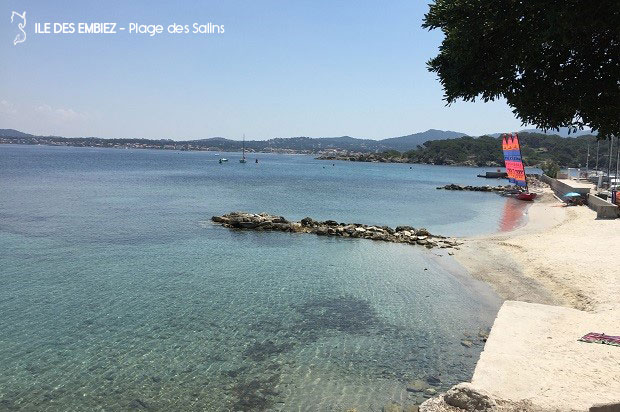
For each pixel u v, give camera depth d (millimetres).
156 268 27188
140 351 16156
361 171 177750
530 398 10922
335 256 31344
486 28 8523
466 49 8633
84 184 84500
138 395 13398
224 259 29828
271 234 39094
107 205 55531
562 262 27203
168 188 82562
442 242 36031
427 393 13531
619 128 8586
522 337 14719
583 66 8586
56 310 19891
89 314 19516
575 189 63125
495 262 29562
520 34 8414
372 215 54062
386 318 19609
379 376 14562
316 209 58438
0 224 40406
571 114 8961
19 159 177500
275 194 77125
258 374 14672
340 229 39250
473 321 19328
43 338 17062
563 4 7348
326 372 14820
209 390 13695
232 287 23688
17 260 28281
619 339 14438
